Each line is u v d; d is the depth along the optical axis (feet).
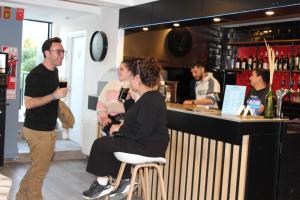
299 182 10.30
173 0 15.05
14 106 17.70
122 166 9.18
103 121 11.95
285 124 9.97
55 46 9.90
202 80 17.01
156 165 9.09
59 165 17.54
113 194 9.57
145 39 18.90
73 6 19.01
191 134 10.84
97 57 19.60
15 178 14.97
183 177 11.19
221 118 9.71
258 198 9.72
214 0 13.21
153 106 8.52
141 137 8.57
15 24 17.47
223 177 9.84
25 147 19.66
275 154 9.95
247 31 21.57
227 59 22.26
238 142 9.26
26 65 23.61
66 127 11.31
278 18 18.95
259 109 10.69
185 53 20.35
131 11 17.46
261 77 13.66
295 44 19.33
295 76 19.51
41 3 17.94
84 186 14.44
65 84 10.16
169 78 19.81
